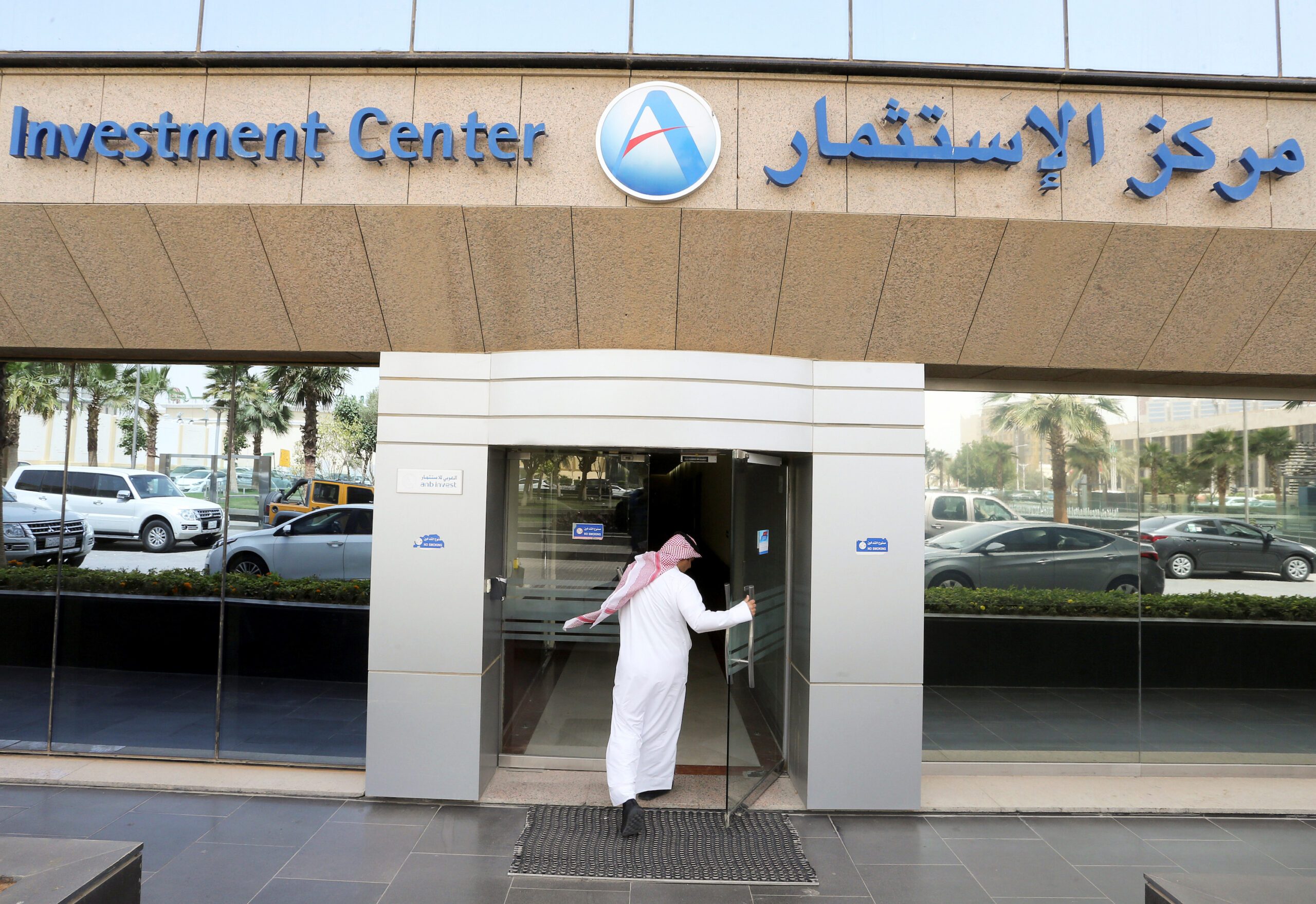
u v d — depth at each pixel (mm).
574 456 5727
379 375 5262
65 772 5395
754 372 4984
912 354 5207
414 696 5047
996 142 4793
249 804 4949
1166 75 4898
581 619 5145
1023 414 6020
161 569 5844
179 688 5750
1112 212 4906
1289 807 5215
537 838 4523
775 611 5609
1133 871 4328
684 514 10422
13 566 5906
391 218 4859
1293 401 6125
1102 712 5969
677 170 4797
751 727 5160
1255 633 6023
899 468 5129
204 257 5043
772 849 4453
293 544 5773
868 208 4844
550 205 4820
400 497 5105
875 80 4926
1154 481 6062
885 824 4891
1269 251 4938
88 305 5277
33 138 4906
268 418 5812
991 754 5910
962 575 6008
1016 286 5023
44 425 5934
